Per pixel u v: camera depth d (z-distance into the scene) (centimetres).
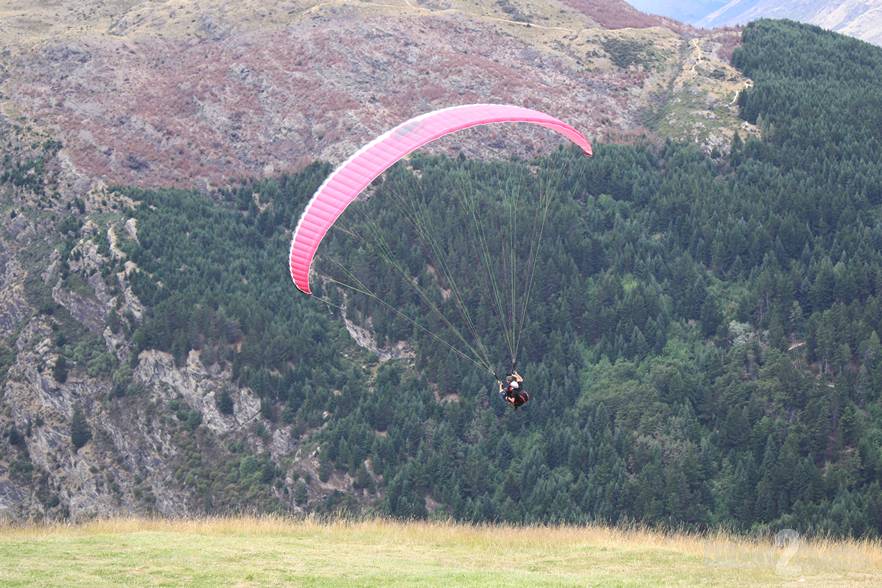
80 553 10725
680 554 11500
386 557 11262
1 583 9231
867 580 9969
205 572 9894
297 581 9631
